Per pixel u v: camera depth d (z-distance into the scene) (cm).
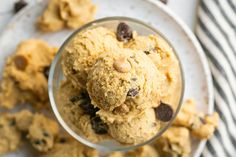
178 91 32
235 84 38
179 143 36
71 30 37
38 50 36
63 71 31
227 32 37
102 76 28
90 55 30
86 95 31
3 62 36
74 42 30
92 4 36
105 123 31
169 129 36
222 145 37
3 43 36
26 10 36
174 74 31
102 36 31
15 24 36
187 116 36
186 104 36
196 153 36
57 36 37
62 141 36
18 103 37
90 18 36
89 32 30
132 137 31
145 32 32
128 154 37
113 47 30
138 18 36
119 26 31
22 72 35
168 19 36
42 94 36
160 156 37
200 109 37
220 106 37
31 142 36
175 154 36
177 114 33
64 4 36
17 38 36
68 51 30
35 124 36
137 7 36
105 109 29
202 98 37
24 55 35
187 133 36
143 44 30
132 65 28
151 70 28
